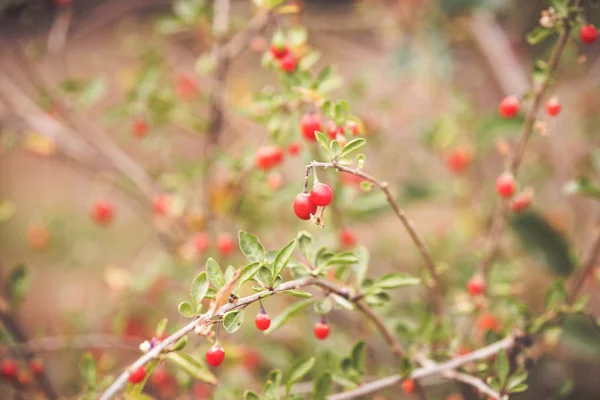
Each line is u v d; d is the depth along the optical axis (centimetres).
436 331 56
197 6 67
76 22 125
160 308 82
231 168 64
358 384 53
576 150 85
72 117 76
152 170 81
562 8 52
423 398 56
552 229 76
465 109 78
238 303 45
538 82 54
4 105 81
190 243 72
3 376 62
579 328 69
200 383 66
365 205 63
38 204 120
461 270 76
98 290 102
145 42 90
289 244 46
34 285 107
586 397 78
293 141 57
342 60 114
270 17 58
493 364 55
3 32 90
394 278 51
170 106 70
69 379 76
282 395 51
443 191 86
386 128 85
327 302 50
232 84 89
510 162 56
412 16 97
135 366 46
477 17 94
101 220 81
